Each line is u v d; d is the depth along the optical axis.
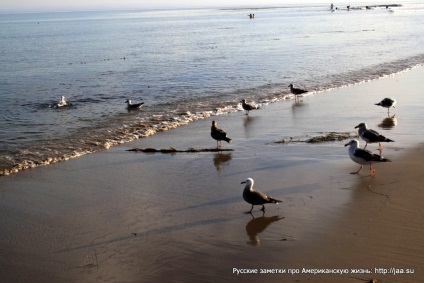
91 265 10.27
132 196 14.23
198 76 39.66
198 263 10.07
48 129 23.45
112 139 21.33
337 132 20.77
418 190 13.35
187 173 16.17
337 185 14.15
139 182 15.48
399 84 32.66
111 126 23.83
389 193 13.25
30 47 78.00
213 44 71.00
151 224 12.17
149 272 9.84
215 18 199.00
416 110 24.34
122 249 10.89
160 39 87.31
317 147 18.45
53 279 9.80
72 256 10.72
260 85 34.75
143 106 28.80
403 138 19.06
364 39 68.94
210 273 9.66
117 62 52.75
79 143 20.73
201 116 25.62
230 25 132.38
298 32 89.94
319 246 10.48
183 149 19.30
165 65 47.88
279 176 15.28
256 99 30.00
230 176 15.62
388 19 124.31
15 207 13.73
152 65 48.44
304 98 29.69
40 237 11.76
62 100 29.91
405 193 13.18
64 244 11.32
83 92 34.38
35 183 15.80
